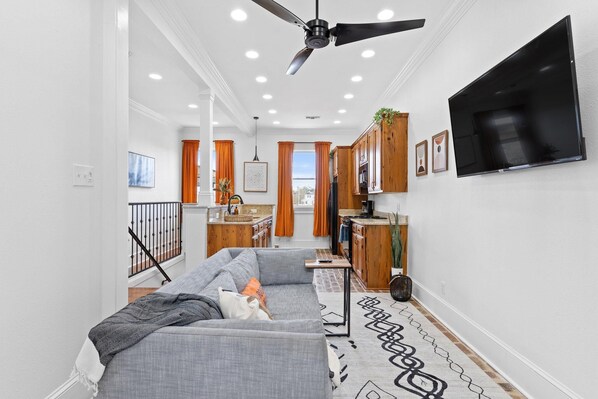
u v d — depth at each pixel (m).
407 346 2.54
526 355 1.92
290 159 7.46
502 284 2.15
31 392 1.47
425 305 3.46
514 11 2.03
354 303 3.60
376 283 4.20
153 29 2.66
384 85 4.64
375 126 4.50
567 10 1.63
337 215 6.79
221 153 7.38
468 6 2.55
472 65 2.53
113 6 2.02
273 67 4.04
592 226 1.49
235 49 3.55
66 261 1.70
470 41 2.56
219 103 4.78
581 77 1.56
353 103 5.51
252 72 4.19
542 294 1.79
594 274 1.48
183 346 1.08
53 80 1.61
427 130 3.45
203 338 1.08
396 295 3.68
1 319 1.33
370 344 2.57
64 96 1.69
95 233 1.93
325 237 7.61
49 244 1.59
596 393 1.47
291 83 4.58
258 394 1.06
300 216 7.64
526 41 1.93
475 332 2.45
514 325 2.03
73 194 1.75
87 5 1.86
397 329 2.87
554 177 1.71
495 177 2.23
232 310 1.55
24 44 1.44
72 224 1.75
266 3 1.95
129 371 1.09
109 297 2.00
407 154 4.12
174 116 6.55
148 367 1.09
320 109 5.88
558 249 1.69
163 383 1.08
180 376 1.08
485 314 2.35
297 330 1.18
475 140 2.33
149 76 4.32
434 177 3.25
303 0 2.65
